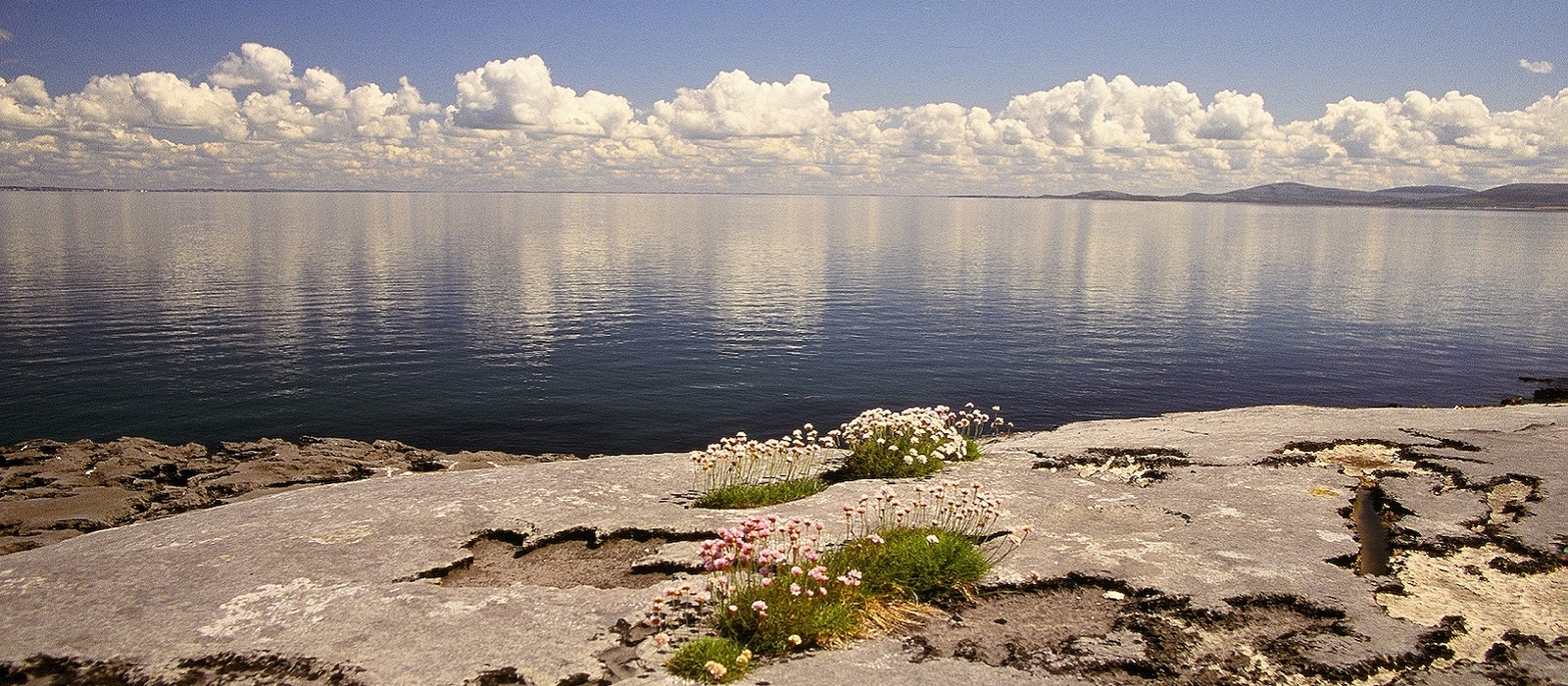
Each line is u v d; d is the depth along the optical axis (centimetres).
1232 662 596
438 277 6034
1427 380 3112
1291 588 704
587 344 3606
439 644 603
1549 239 13238
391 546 788
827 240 11356
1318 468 1062
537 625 632
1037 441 1275
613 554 801
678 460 1135
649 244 10119
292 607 659
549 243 9994
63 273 5753
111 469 1630
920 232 13888
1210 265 7944
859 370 3186
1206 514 886
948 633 634
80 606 659
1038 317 4525
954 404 2745
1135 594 696
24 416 2391
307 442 1986
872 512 880
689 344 3647
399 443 2012
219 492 1485
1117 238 12581
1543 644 617
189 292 4922
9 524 1267
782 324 4191
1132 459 1119
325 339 3578
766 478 1034
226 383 2806
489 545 821
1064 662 592
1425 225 19500
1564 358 3516
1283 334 4031
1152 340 3850
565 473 1045
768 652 604
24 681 566
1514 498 936
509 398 2722
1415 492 954
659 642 584
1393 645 615
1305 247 10738
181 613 646
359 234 11200
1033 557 766
